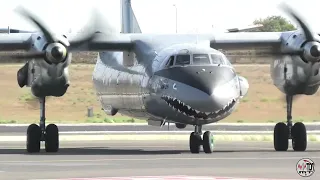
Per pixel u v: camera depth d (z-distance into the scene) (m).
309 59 98.50
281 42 103.44
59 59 96.12
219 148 110.19
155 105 95.06
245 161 82.19
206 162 81.06
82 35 100.06
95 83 116.44
